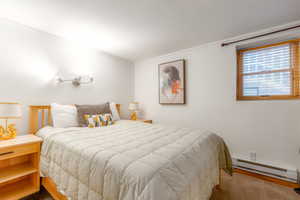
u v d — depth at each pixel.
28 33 2.04
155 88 3.48
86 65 2.78
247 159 2.31
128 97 3.73
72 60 2.56
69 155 1.24
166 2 1.59
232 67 2.47
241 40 2.35
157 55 3.37
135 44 2.73
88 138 1.47
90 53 2.86
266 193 1.71
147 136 1.57
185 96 2.99
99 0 1.55
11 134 1.67
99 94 3.02
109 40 2.56
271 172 2.05
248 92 2.44
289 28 1.98
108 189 0.88
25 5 1.61
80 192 1.07
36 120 2.03
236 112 2.43
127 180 0.81
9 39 1.88
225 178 2.07
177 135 1.62
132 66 3.88
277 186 1.86
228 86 2.51
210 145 1.57
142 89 3.75
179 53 3.08
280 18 1.90
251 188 1.82
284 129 2.06
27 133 2.01
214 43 2.64
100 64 3.05
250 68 2.43
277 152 2.10
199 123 2.80
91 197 0.98
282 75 2.17
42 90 2.17
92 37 2.44
